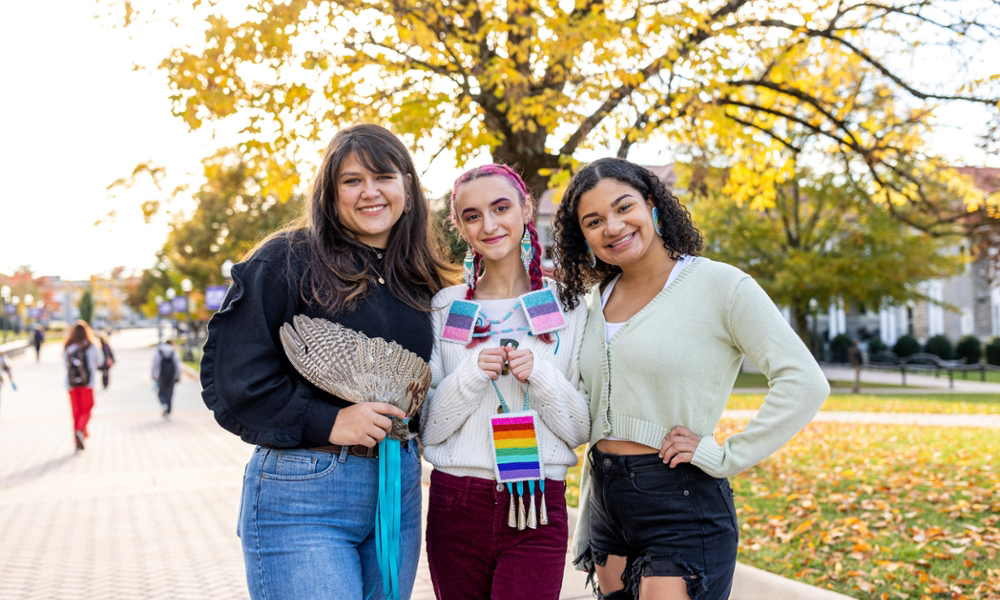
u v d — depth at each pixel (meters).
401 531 2.38
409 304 2.50
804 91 8.45
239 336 2.18
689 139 7.07
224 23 5.56
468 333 2.52
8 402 19.55
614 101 6.69
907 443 9.27
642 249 2.41
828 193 19.77
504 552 2.42
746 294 2.28
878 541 4.75
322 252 2.33
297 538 2.19
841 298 23.55
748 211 22.06
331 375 2.20
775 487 6.67
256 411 2.16
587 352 2.54
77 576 4.74
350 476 2.25
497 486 2.39
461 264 2.90
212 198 27.81
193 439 11.81
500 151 7.12
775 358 2.22
